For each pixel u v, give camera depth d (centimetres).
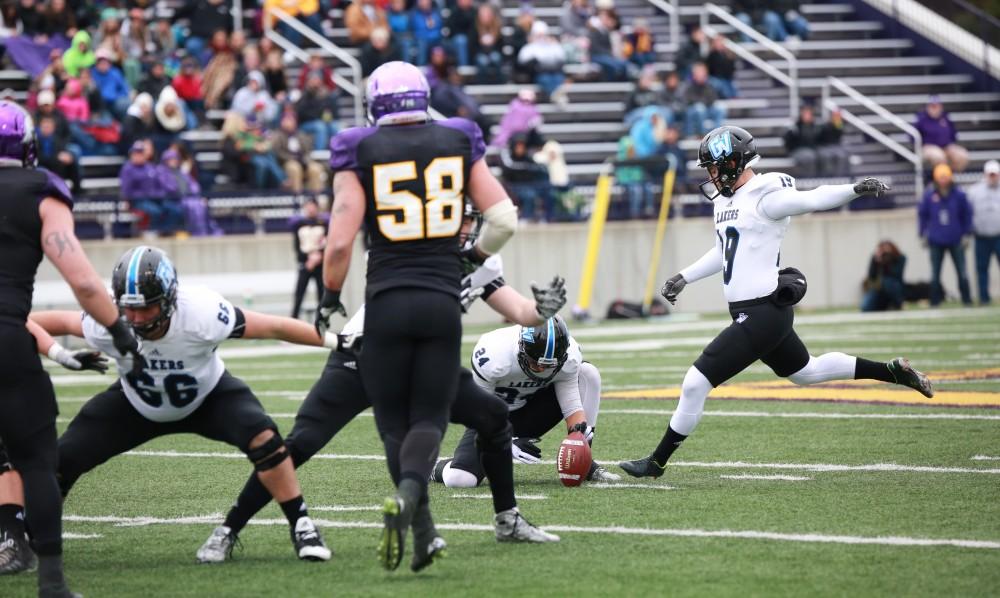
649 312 7675
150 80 7294
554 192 7788
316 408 2162
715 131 2634
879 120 9450
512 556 1988
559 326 2511
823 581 1798
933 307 7562
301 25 8362
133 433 1998
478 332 6806
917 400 3778
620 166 7881
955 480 2566
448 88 7806
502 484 2066
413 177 1830
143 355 1891
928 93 9806
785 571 1858
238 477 2833
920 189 8581
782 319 2603
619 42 9075
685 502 2398
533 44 8719
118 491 2683
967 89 9869
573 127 8631
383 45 8119
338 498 2545
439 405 1816
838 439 3128
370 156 1836
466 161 1864
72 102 7238
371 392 1838
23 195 1770
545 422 2709
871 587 1762
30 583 1920
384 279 1827
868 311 7475
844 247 8256
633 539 2091
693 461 2888
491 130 8306
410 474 1750
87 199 6838
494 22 8669
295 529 2019
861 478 2609
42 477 1764
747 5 9750
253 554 2064
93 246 6788
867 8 10275
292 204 7294
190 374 1925
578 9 9038
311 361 5653
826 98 9388
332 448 3225
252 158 7306
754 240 2600
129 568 1989
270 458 1980
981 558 1920
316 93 7738
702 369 2589
